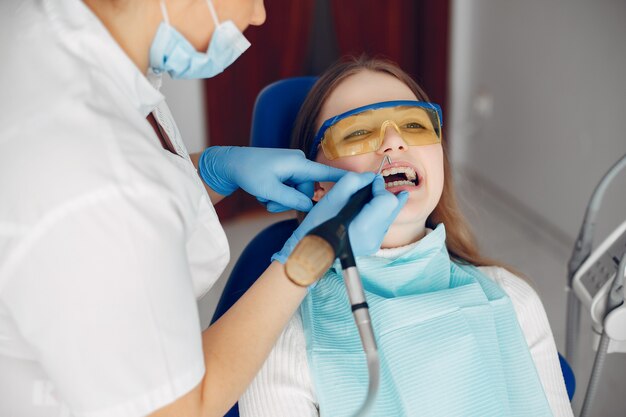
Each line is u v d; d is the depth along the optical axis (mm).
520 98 3012
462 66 3445
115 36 812
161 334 720
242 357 830
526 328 1302
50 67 758
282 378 1149
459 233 1509
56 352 713
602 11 2359
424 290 1246
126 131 755
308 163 1194
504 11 3029
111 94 784
